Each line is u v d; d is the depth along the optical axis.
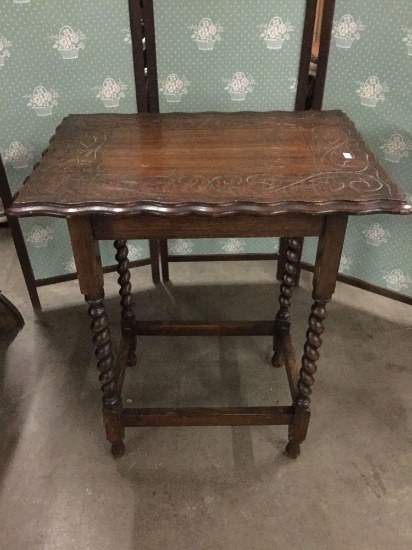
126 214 0.98
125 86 1.67
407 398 1.56
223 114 1.42
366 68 1.58
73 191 1.03
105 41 1.56
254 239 2.01
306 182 1.06
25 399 1.57
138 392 1.60
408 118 1.58
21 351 1.75
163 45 1.61
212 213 0.98
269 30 1.59
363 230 1.84
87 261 1.08
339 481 1.34
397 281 1.89
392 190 1.03
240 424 1.34
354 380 1.62
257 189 1.03
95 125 1.35
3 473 1.36
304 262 2.04
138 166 1.13
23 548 1.20
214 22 1.57
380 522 1.25
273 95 1.73
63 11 1.48
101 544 1.21
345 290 2.01
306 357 1.23
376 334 1.80
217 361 1.71
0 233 2.37
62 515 1.27
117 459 1.40
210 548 1.20
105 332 1.19
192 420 1.33
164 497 1.31
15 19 1.46
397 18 1.46
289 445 1.38
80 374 1.66
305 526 1.24
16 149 1.67
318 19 1.87
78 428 1.48
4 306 1.78
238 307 1.95
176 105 1.74
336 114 1.42
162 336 1.81
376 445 1.43
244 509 1.28
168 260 2.05
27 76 1.55
